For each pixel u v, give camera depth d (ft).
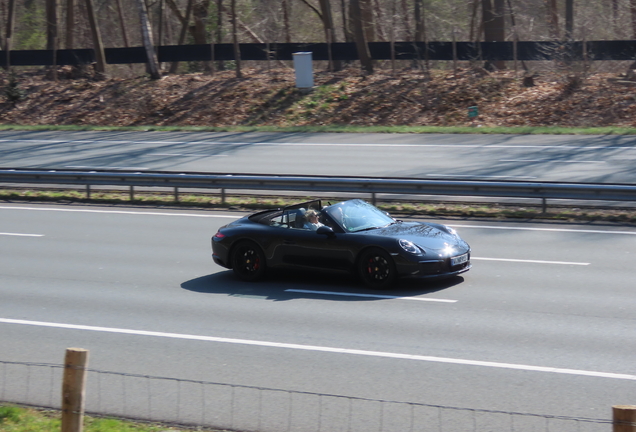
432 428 19.45
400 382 22.95
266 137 99.14
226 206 60.70
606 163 68.74
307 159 79.61
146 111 124.16
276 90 123.34
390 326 28.86
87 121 123.65
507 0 159.43
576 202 55.11
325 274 37.50
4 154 92.58
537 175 64.39
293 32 188.24
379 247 34.01
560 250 41.42
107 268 41.29
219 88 127.75
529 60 114.62
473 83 113.39
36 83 142.00
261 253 37.06
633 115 95.40
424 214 54.03
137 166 79.46
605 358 24.40
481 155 77.05
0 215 60.18
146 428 20.04
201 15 146.92
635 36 128.36
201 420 20.67
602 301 31.32
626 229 46.14
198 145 94.22
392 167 72.18
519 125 98.68
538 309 30.50
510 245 43.24
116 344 27.96
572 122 96.94
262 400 21.93
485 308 30.89
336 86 121.80
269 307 32.37
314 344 27.02
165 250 45.68
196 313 31.83
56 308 33.42
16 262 43.50
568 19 137.39
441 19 151.23
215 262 39.19
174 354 26.55
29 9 175.52
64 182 66.39
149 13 184.85
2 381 24.47
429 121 105.40
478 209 53.78
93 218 57.52
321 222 36.06
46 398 22.85
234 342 27.66
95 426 20.06
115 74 146.92
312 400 21.76
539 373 23.27
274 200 61.41
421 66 122.01
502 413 20.18
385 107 111.96
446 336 27.37
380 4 175.73
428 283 35.58
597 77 109.19
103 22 211.82
